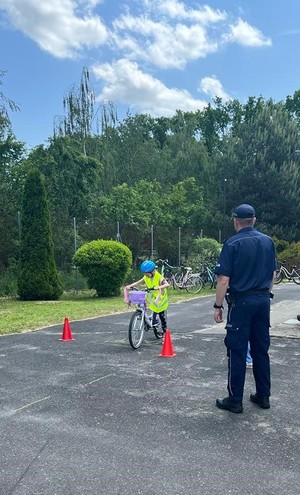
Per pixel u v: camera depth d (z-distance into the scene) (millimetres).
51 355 7336
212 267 21094
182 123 57594
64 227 20578
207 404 5078
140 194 27312
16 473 3557
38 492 3289
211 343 8211
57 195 23969
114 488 3342
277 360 6996
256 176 37719
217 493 3285
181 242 25406
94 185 26422
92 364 6770
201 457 3828
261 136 39000
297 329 9391
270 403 5117
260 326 4875
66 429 4395
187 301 15297
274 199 37438
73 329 9680
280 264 26422
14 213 19703
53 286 15883
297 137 39250
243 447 4023
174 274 19312
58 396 5344
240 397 4836
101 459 3781
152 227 23062
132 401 5172
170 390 5559
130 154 40156
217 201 39188
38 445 4047
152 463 3717
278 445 4074
